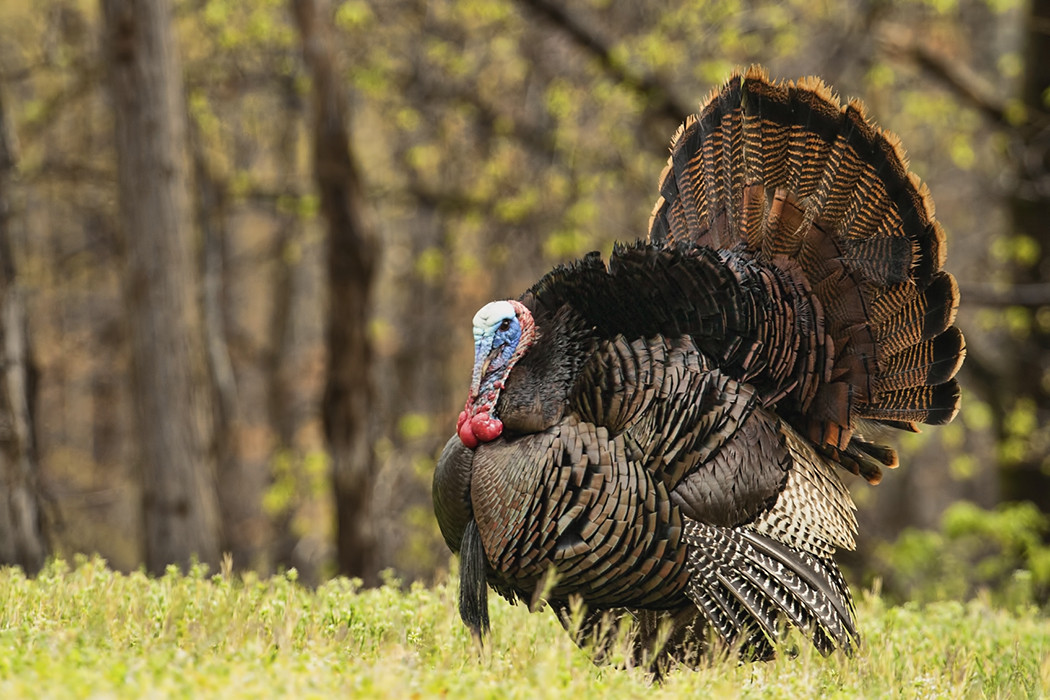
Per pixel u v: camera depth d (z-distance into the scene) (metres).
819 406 14.85
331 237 35.72
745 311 14.15
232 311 63.88
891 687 13.30
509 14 40.81
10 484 29.11
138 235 30.45
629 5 41.66
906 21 44.06
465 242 47.00
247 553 52.22
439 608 15.98
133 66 30.12
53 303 57.94
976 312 50.34
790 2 40.41
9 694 9.34
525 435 13.78
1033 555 34.91
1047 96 36.94
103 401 58.69
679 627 14.05
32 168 44.81
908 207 15.33
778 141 15.60
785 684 12.86
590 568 13.41
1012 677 14.49
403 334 53.31
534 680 11.35
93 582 16.28
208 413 31.53
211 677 10.29
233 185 44.69
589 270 14.25
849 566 39.97
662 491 13.40
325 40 35.03
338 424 36.16
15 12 49.41
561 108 39.03
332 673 11.30
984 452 60.31
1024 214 39.56
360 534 36.22
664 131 41.62
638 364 13.62
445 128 42.47
